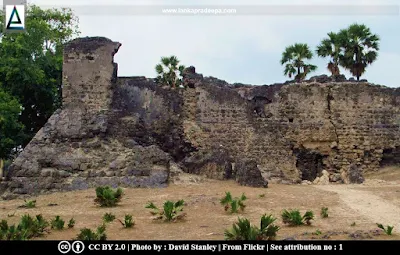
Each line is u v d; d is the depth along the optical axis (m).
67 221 12.41
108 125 20.78
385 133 24.55
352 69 32.03
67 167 18.56
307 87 24.42
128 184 18.06
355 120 24.44
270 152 23.31
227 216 12.69
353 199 15.41
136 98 22.56
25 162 18.44
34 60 26.77
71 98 21.36
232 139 23.09
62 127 20.11
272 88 24.23
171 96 23.05
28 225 10.68
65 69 21.53
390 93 24.86
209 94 23.27
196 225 11.60
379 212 13.12
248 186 18.55
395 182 21.36
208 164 20.31
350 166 22.77
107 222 12.02
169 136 22.69
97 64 21.67
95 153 19.38
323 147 24.23
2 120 22.23
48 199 16.39
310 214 11.50
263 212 13.23
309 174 24.19
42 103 27.53
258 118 23.62
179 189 17.62
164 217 12.49
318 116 24.30
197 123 23.00
